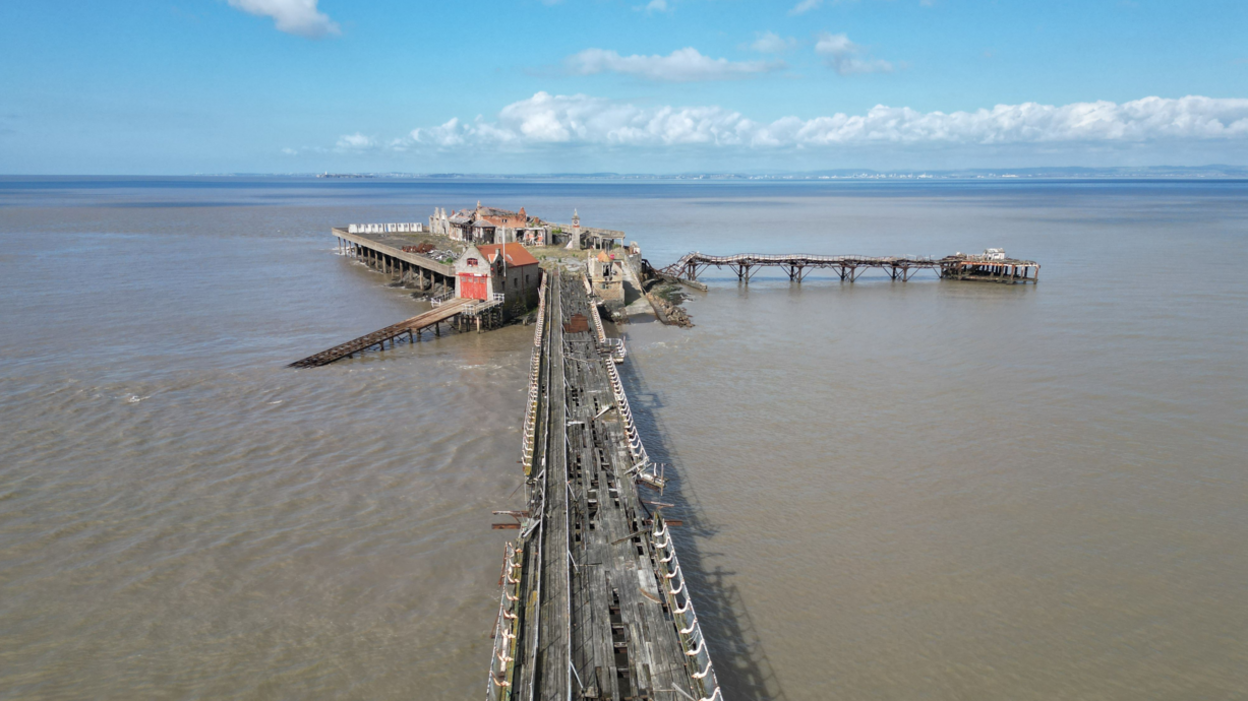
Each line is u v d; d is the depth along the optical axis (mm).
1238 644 25000
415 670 23266
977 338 64875
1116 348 60344
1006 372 54062
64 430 40875
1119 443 40781
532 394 42719
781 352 60750
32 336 61125
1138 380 51656
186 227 164250
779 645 24672
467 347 61906
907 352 60406
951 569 28953
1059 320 71812
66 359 54625
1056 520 32656
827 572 28672
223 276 96062
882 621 25938
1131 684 23281
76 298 77750
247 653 23828
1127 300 81188
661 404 47531
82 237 138000
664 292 89938
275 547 29625
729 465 38125
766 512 33219
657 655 20891
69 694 22000
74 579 27281
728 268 115688
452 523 31672
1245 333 64375
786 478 36656
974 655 24391
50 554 28750
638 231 169125
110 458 37438
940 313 77062
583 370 48219
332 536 30484
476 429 42188
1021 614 26422
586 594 23672
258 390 48594
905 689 22922
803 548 30328
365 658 23734
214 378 51000
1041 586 27969
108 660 23391
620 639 22156
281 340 62656
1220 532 31703
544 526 27812
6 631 24500
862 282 103000
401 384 50625
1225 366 54688
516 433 41656
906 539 31094
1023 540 31062
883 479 36562
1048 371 54156
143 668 23109
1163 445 40469
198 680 22672
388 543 30062
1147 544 30781
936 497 34750
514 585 25781
